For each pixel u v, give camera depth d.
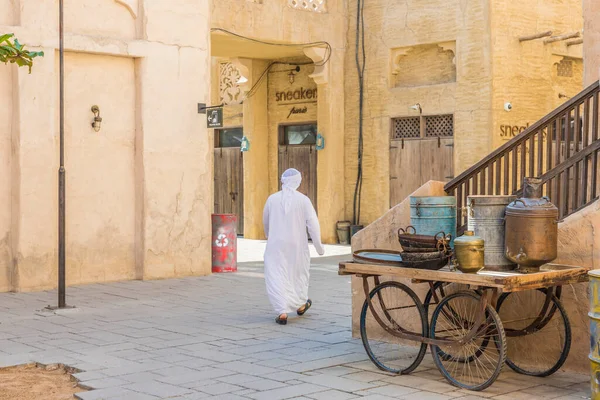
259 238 21.22
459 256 6.27
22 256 11.62
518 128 17.66
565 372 6.79
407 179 18.62
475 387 6.26
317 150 19.77
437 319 7.14
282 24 18.48
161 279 13.08
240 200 22.11
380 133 19.08
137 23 12.98
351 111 19.64
